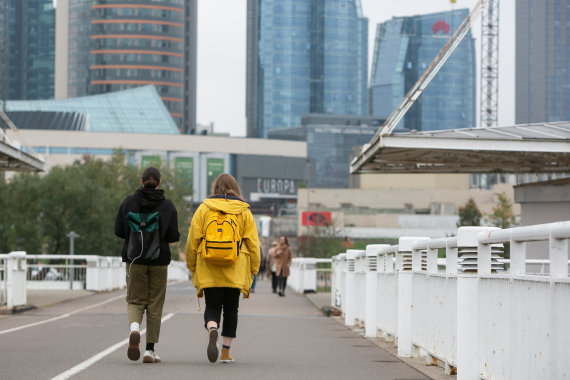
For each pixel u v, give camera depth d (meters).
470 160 48.88
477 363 14.40
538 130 43.12
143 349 22.56
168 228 19.28
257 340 26.19
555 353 10.38
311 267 64.88
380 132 40.19
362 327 30.95
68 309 42.28
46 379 16.25
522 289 11.80
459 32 40.31
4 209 132.50
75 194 135.50
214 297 18.73
